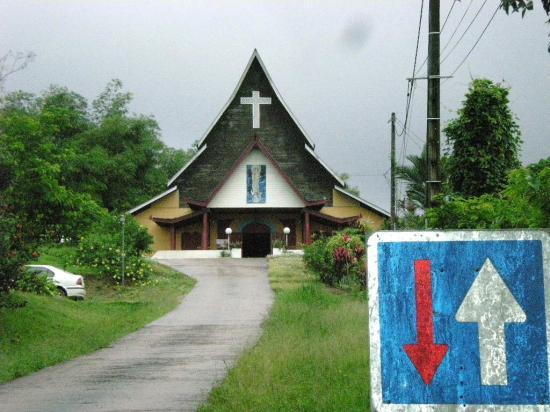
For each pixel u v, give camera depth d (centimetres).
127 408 991
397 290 285
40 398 1108
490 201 1247
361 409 871
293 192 5297
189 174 5534
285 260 4638
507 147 2048
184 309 2694
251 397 978
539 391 276
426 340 281
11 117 2722
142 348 1727
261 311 2548
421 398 279
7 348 1705
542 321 279
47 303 2414
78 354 1672
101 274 3644
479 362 279
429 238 285
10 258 1866
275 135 5578
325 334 1622
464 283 282
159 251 5262
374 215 5391
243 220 5444
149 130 7119
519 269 281
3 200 1947
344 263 3328
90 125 7088
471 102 2048
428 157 1855
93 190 6400
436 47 1856
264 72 5641
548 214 792
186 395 1080
